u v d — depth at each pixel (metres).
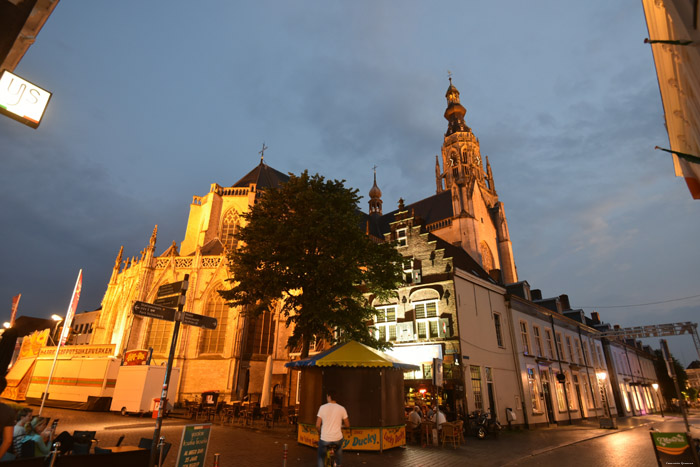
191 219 47.38
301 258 18.05
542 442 17.70
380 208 80.00
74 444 7.34
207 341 34.12
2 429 7.29
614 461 13.02
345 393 14.30
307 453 12.77
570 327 35.66
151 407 23.50
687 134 5.36
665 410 58.53
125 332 35.41
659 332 35.91
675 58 4.46
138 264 38.78
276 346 33.59
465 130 83.88
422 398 21.81
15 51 6.24
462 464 12.23
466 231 57.59
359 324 19.02
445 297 23.25
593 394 35.34
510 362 25.81
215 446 13.38
